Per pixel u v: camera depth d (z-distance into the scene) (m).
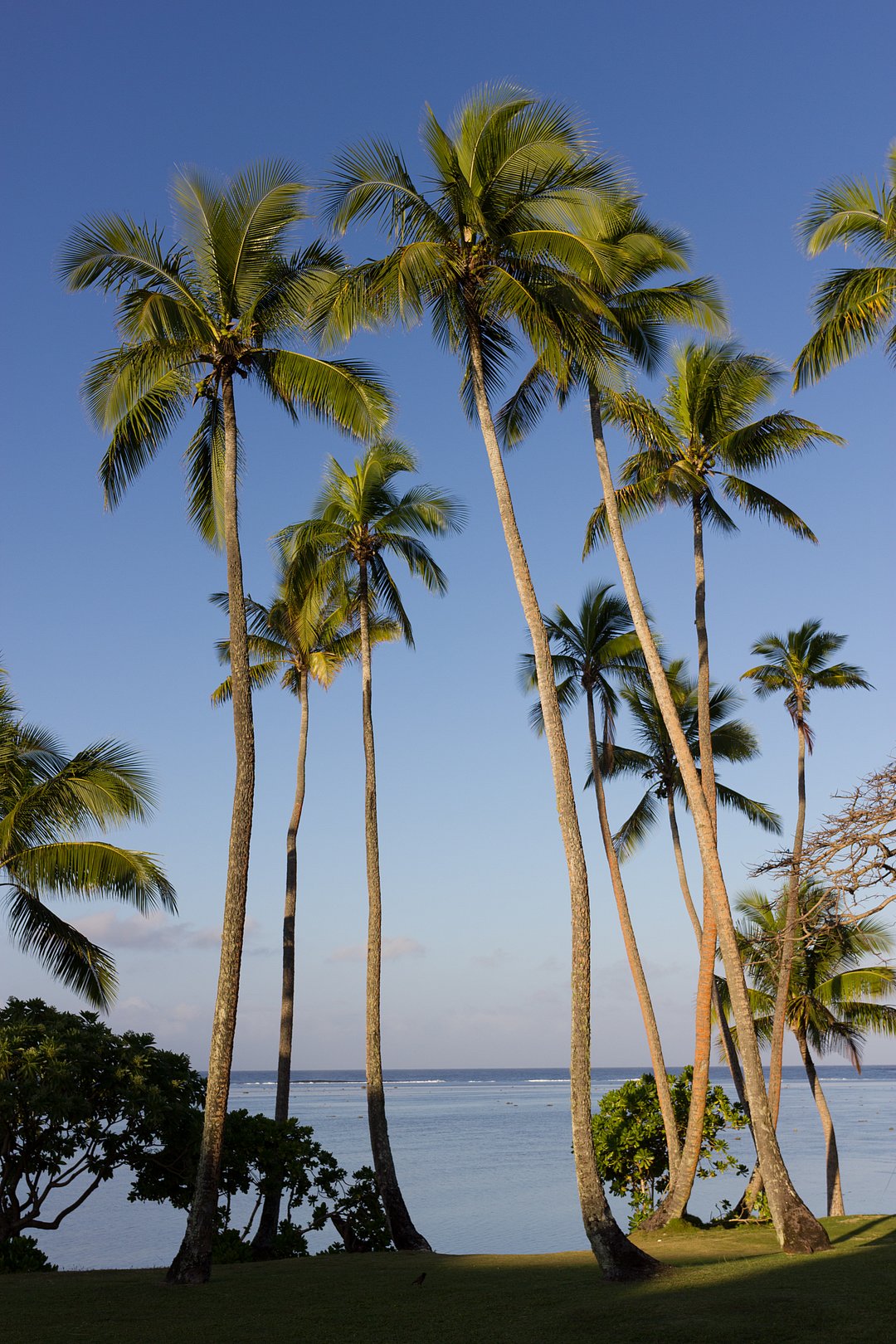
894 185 17.59
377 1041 22.25
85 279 17.28
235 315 17.83
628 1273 13.55
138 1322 11.92
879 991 29.66
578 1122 14.16
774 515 22.42
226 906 15.77
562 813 14.95
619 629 27.47
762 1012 31.55
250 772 16.28
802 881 23.52
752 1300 11.45
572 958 14.50
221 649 28.36
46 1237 33.16
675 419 22.59
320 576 24.27
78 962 20.23
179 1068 19.88
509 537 15.96
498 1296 13.10
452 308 16.53
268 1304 13.04
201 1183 15.26
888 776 15.92
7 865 19.12
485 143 16.11
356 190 16.27
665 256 20.39
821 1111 29.95
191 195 17.25
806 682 29.11
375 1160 21.69
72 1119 17.73
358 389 17.53
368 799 23.39
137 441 18.33
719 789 30.16
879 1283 12.03
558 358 16.02
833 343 17.92
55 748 20.44
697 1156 20.95
